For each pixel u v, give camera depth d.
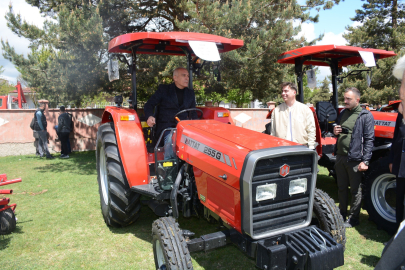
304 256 1.90
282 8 7.11
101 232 3.71
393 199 3.82
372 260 3.03
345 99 3.67
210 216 2.64
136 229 3.81
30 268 2.88
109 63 3.67
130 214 3.49
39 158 8.56
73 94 7.48
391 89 13.70
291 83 3.67
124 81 8.12
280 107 3.82
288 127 3.68
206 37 3.13
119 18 7.40
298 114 3.64
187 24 6.14
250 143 2.22
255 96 8.85
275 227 2.14
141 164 3.27
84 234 3.65
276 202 2.10
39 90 7.51
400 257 0.93
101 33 6.18
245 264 3.01
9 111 9.00
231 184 2.09
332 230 2.50
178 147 2.86
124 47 3.94
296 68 5.11
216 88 9.09
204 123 3.01
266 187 2.02
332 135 5.07
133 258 3.09
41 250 3.26
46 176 6.46
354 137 3.50
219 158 2.23
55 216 4.20
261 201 2.03
